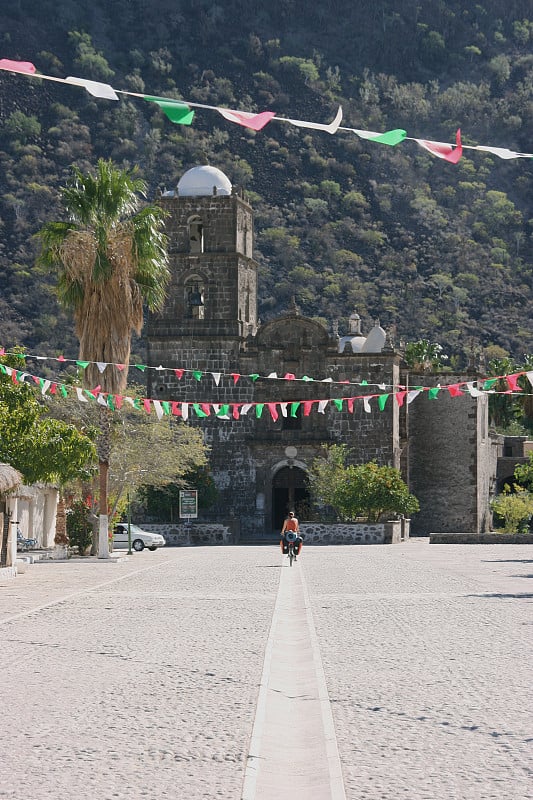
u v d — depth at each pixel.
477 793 10.92
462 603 29.39
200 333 86.75
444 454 92.19
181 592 33.59
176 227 87.12
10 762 12.09
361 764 12.09
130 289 55.84
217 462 86.88
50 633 22.91
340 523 79.94
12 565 43.31
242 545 79.62
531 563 50.22
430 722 14.14
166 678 17.42
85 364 48.59
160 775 11.59
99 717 14.43
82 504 63.47
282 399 86.69
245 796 10.81
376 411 85.19
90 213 55.44
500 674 17.64
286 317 86.62
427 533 92.31
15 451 46.94
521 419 114.94
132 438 67.94
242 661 19.12
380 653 20.00
